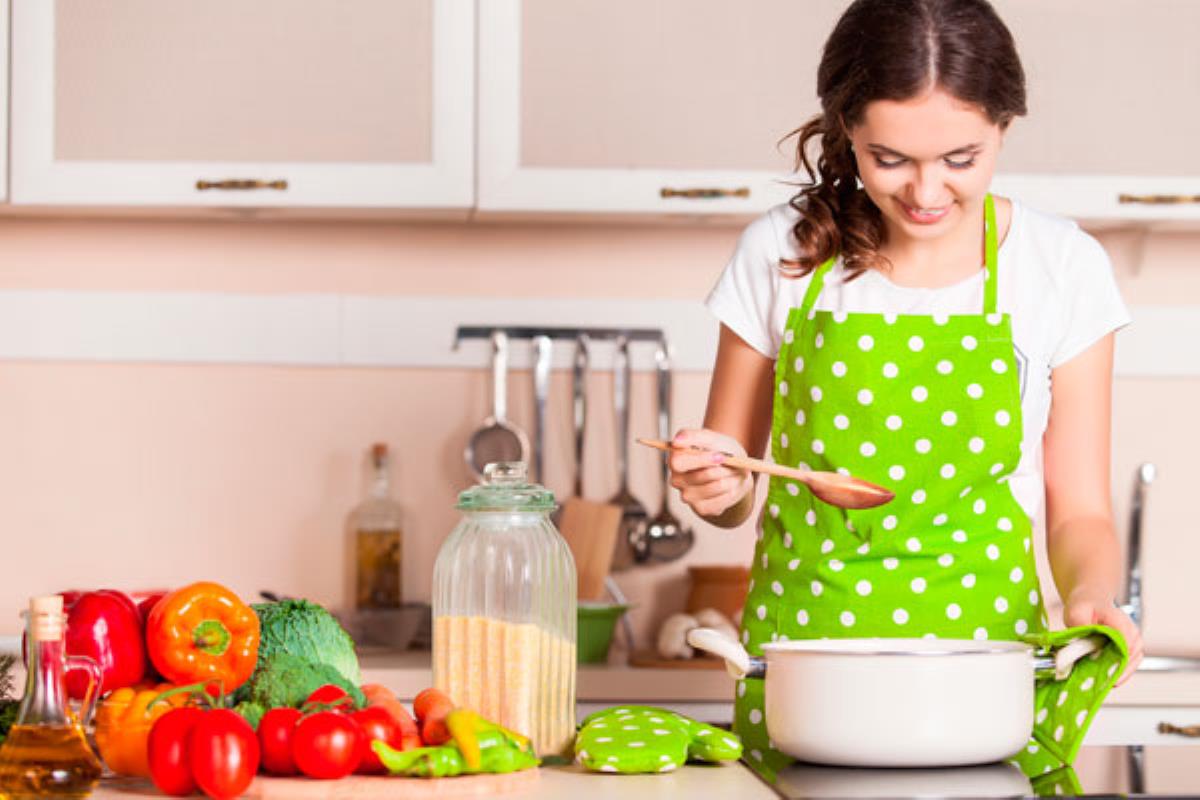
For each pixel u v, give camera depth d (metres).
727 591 2.94
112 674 1.40
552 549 1.43
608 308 3.07
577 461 3.06
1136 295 3.11
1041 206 2.77
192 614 1.40
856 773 1.29
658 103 2.76
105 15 2.73
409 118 2.74
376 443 3.04
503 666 1.40
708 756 1.38
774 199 2.76
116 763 1.32
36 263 3.02
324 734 1.25
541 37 2.75
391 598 2.97
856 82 1.51
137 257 3.03
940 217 1.57
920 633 1.65
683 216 2.82
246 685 1.43
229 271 3.04
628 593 3.06
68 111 2.73
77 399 3.02
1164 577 3.08
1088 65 2.78
